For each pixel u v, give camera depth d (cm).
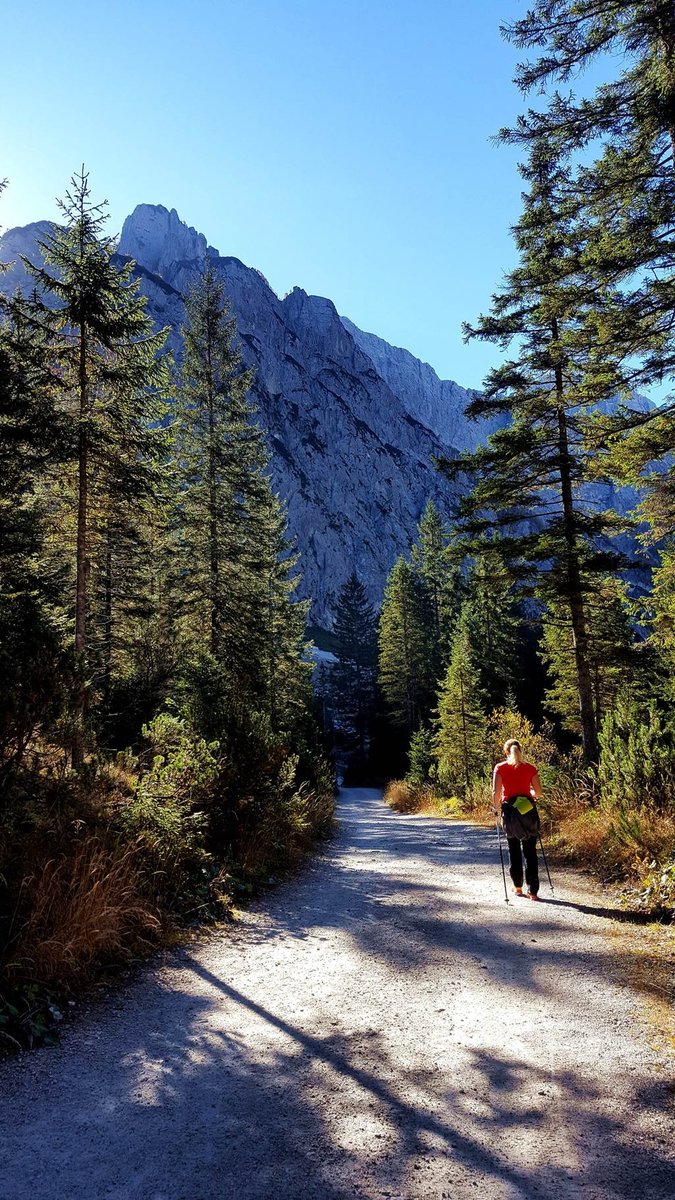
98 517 1408
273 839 925
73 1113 277
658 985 425
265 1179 232
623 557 1470
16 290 1254
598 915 607
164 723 823
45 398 1212
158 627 2170
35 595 1247
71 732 568
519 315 1444
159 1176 234
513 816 704
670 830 754
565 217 892
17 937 409
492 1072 315
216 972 466
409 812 2964
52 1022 368
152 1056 332
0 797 503
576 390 976
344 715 8006
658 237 782
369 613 8381
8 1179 232
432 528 6425
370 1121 271
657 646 1540
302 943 541
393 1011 394
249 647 2091
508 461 1522
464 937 554
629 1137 259
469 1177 233
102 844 554
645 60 798
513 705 3375
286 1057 332
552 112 809
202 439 2111
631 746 966
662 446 907
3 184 1167
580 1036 355
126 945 488
